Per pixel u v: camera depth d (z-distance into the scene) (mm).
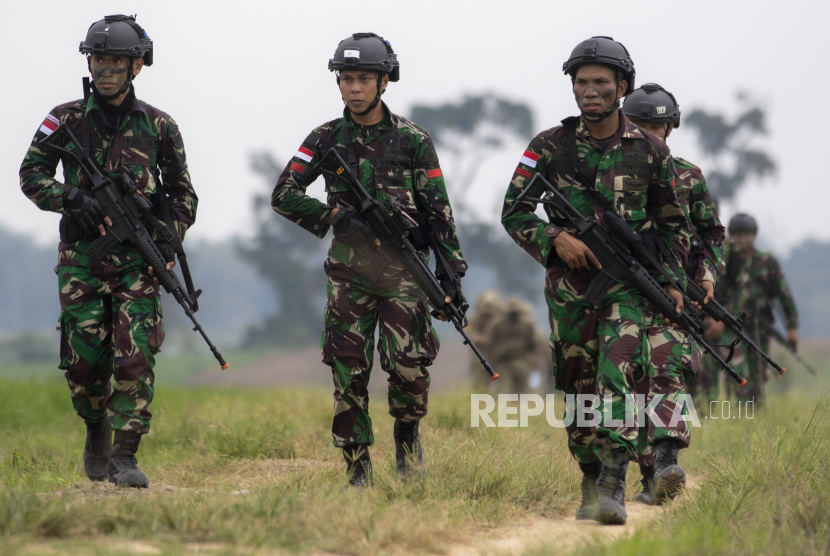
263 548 12742
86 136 18094
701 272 20625
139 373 17625
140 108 18422
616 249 16219
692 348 20750
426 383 17969
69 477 19094
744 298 32438
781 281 32719
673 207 16875
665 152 16656
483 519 15625
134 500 14234
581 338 16656
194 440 24484
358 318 17672
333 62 17562
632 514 17672
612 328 16203
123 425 17469
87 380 18406
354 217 17562
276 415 27297
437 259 17922
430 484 17000
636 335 16172
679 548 12891
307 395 36312
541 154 16922
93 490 15969
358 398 17609
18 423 28797
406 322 17562
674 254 16969
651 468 19750
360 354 17641
